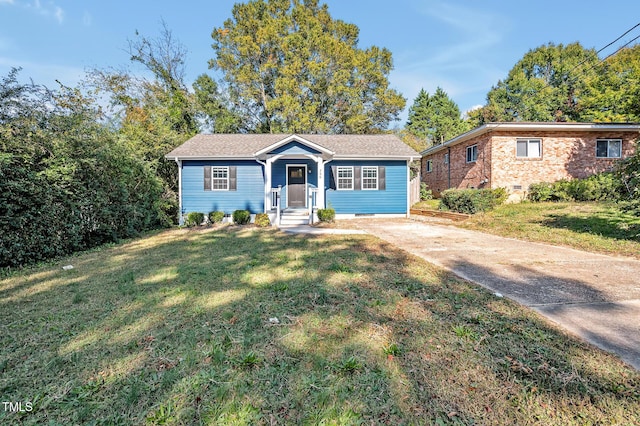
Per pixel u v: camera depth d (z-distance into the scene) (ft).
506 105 114.73
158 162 48.44
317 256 21.68
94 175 28.89
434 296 13.51
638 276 16.51
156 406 6.96
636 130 48.67
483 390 7.36
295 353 8.99
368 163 48.62
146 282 16.21
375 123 95.50
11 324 11.18
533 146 49.52
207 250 24.88
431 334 10.03
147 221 38.52
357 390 7.41
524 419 6.48
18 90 24.35
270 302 12.94
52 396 7.32
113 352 9.20
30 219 21.31
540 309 12.06
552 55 121.70
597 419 6.45
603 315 11.46
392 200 49.06
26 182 21.04
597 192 44.27
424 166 80.84
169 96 70.90
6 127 21.79
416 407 6.87
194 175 46.16
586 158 49.57
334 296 13.51
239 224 42.91
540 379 7.70
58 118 26.73
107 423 6.49
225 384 7.60
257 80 85.46
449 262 19.90
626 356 8.66
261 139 51.80
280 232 34.99
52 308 12.72
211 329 10.54
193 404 7.00
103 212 28.71
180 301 13.24
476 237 30.14
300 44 81.56
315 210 44.11
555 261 19.98
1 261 19.60
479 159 52.80
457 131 120.16
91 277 17.48
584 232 28.19
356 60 84.69
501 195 47.26
